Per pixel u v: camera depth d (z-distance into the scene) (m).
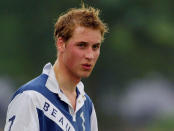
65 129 12.09
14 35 103.69
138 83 147.12
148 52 103.12
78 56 11.90
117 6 98.50
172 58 104.75
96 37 11.90
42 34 101.88
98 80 104.06
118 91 107.19
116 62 102.44
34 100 11.84
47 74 12.24
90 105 13.21
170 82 117.25
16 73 103.56
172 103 151.88
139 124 121.75
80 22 11.84
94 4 98.06
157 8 103.50
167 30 99.44
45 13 101.69
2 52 103.75
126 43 97.75
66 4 100.50
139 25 99.06
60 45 12.12
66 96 12.32
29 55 102.88
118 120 108.00
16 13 104.62
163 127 103.56
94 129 13.37
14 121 11.73
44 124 11.89
